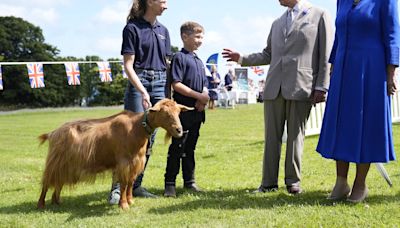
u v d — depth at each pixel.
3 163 9.45
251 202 5.43
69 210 5.34
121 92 51.88
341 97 5.25
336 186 5.48
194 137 6.39
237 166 8.48
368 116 5.13
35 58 51.91
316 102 5.84
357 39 5.19
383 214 4.68
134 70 5.87
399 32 5.10
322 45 5.82
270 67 6.09
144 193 6.00
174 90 6.19
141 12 5.91
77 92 51.78
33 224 4.73
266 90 6.04
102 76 13.58
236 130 16.08
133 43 5.77
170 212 5.11
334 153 5.23
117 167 5.25
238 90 33.75
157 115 5.19
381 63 5.11
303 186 6.38
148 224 4.63
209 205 5.35
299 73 5.81
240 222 4.57
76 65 12.91
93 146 5.24
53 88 50.69
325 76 5.81
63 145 5.29
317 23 5.86
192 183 6.51
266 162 6.09
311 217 4.63
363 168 5.28
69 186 5.41
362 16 5.12
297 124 5.88
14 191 6.54
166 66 6.20
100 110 39.75
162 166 8.77
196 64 6.21
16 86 49.69
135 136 5.26
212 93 26.81
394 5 5.07
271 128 6.05
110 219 4.87
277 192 6.00
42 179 5.41
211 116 22.73
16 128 19.88
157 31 6.02
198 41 6.21
